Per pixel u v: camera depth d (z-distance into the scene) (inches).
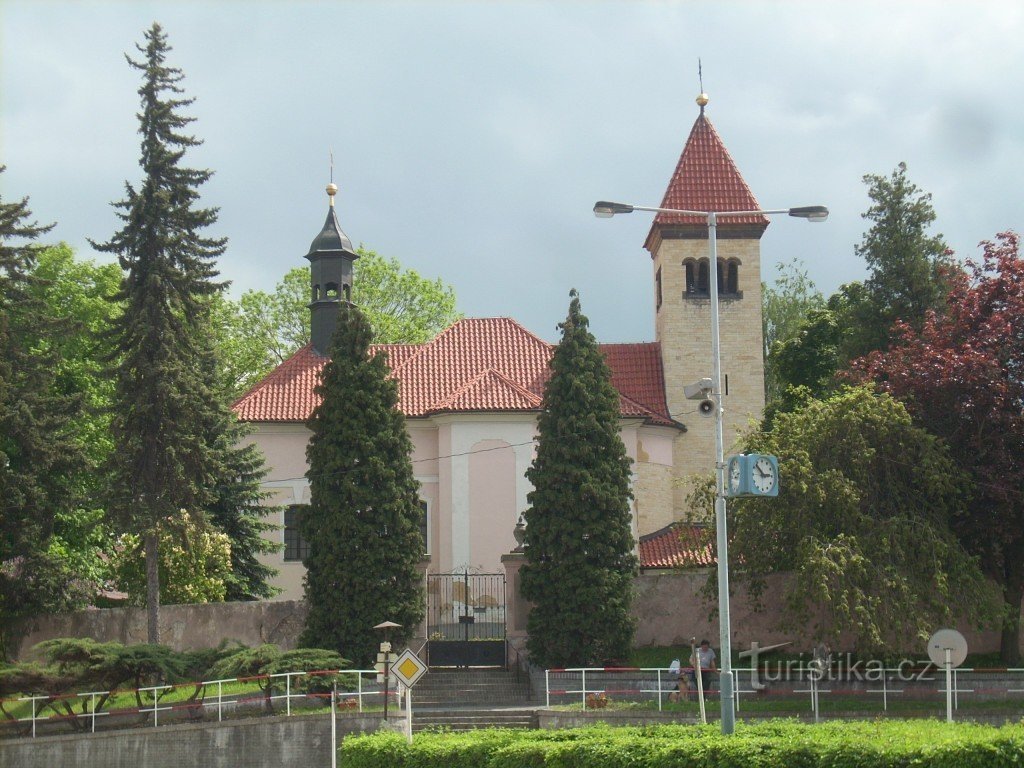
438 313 3107.8
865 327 2106.3
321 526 1649.9
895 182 2130.9
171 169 1664.6
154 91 1669.5
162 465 1615.4
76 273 2294.5
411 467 1691.7
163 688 1391.5
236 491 1943.9
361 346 1700.3
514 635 1718.8
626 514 1675.7
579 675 1549.0
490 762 920.9
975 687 1492.4
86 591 1841.8
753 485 1047.6
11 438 1604.3
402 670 1131.9
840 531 1517.0
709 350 2268.7
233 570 1929.1
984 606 1501.0
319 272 2330.2
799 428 1594.5
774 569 1561.3
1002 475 1571.1
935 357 1635.1
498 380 2116.1
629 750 834.8
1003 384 1579.7
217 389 2078.0
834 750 711.1
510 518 2043.6
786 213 1146.0
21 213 1700.3
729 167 2345.0
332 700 1293.1
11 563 1624.0
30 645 1625.2
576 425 1676.9
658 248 2370.8
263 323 3021.7
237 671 1411.2
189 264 1656.0
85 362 2158.0
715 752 775.7
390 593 1621.6
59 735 1338.6
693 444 2226.9
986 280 1676.9
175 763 1338.6
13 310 1715.1
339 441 1665.8
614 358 2338.8
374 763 1031.6
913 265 2079.2
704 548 1652.3
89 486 2001.7
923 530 1508.4
